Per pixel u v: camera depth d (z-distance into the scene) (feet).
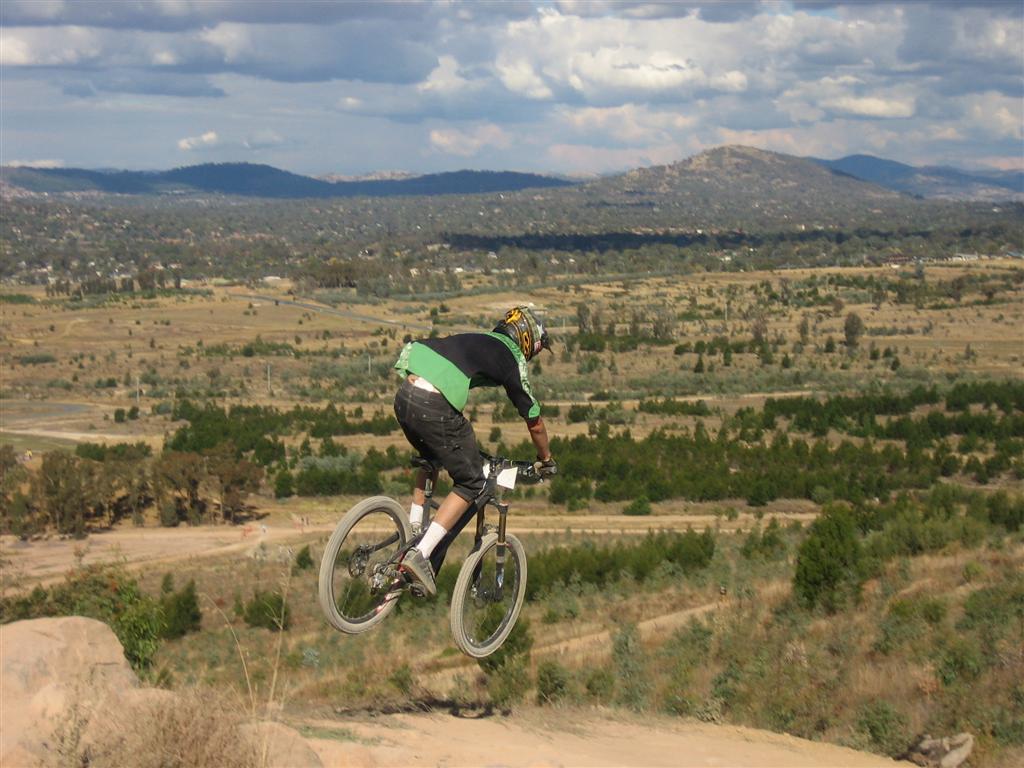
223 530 227.40
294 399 440.86
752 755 40.81
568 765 29.27
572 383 428.97
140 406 445.37
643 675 56.34
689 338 563.48
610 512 228.63
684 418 348.18
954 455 266.77
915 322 623.77
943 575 87.35
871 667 55.72
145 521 241.14
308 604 100.78
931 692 50.44
